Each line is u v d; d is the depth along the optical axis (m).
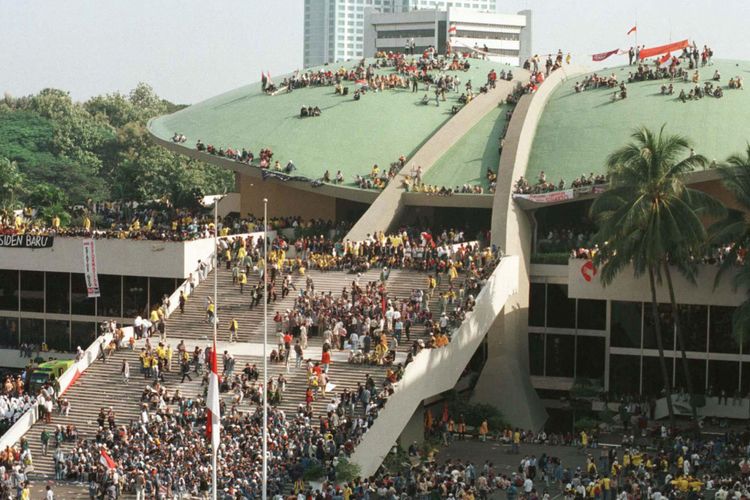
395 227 77.19
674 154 60.91
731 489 48.62
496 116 85.81
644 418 63.66
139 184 113.69
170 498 47.50
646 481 50.44
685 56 90.06
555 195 71.88
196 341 63.38
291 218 82.12
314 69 98.62
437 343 58.97
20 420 55.16
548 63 92.12
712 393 66.94
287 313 62.91
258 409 54.25
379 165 81.44
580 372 71.50
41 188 91.75
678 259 62.69
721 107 80.50
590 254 67.62
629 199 60.62
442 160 81.06
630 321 68.50
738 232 60.59
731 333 66.44
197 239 72.62
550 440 62.44
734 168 62.34
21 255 74.69
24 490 48.00
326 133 84.62
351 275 67.62
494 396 67.31
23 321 76.06
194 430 53.34
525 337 70.88
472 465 52.47
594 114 82.19
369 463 52.09
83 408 57.16
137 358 60.97
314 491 47.16
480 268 66.38
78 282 74.75
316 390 56.19
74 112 166.38
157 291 72.88
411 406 56.19
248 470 48.69
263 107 89.94
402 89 90.19
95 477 49.81
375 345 59.88
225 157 82.44
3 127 155.50
